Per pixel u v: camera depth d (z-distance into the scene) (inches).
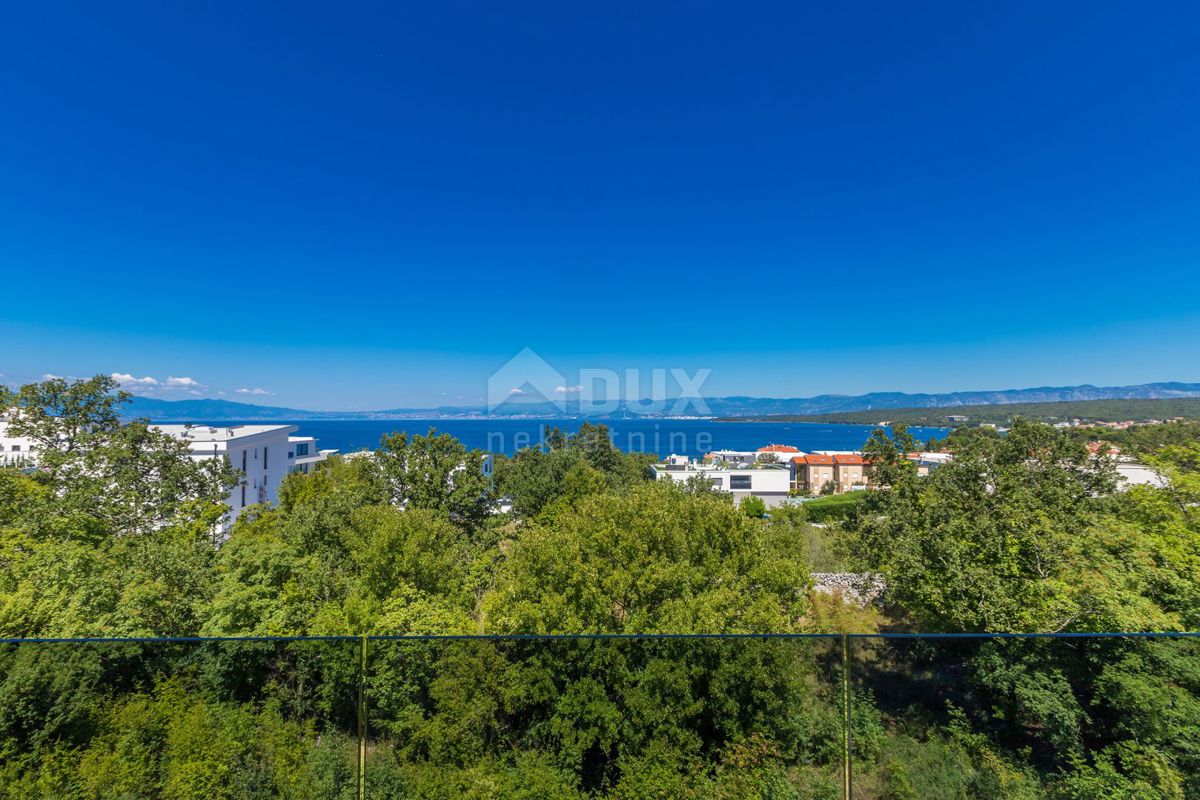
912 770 172.1
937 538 620.7
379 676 173.3
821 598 859.4
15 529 595.5
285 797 167.3
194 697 171.6
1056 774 170.4
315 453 2444.6
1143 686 173.8
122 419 969.5
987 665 177.2
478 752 171.2
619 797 168.9
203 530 776.3
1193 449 625.9
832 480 2957.7
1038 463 764.0
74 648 172.1
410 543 649.6
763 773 171.3
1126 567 532.4
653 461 2807.6
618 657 176.1
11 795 162.6
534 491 1406.3
